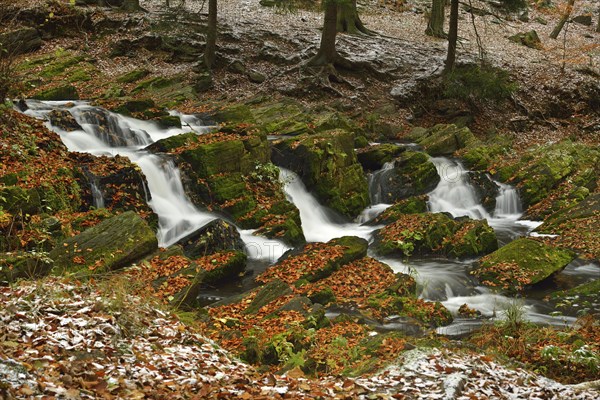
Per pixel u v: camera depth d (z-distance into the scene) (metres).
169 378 6.17
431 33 34.69
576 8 44.94
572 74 31.64
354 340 10.05
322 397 6.20
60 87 22.06
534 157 23.30
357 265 14.53
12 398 4.94
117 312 7.16
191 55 28.03
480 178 21.91
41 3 27.77
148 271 11.33
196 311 10.91
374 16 37.78
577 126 29.34
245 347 8.99
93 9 29.36
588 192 21.67
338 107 26.30
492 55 33.00
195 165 17.64
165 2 32.56
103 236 11.67
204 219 16.75
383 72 29.05
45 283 7.59
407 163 21.44
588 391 7.50
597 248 17.16
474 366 7.51
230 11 33.44
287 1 29.84
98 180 15.15
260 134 19.45
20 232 12.20
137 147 19.11
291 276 13.62
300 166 19.67
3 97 16.38
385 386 6.75
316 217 19.38
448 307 13.46
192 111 23.83
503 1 30.08
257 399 5.84
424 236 16.48
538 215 20.70
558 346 9.77
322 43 28.31
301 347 9.59
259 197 18.03
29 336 6.18
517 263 15.09
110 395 5.41
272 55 28.61
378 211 20.16
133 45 27.92
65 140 17.89
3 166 13.81
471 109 28.44
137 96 24.44
